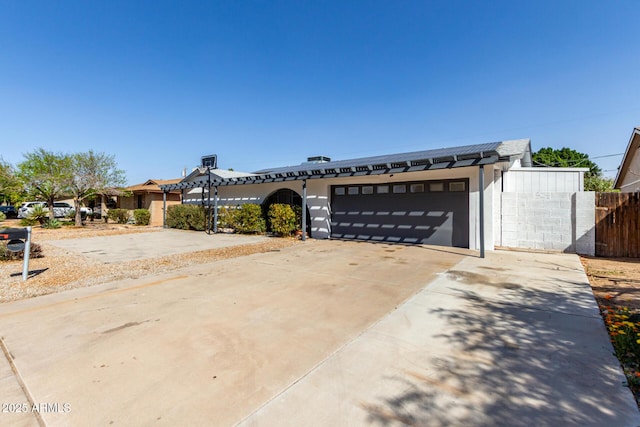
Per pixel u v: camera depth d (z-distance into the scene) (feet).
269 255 27.76
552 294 15.34
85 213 83.15
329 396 7.26
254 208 45.16
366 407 6.83
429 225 34.06
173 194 79.92
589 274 19.85
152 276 19.93
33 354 9.46
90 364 8.85
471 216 30.81
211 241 38.47
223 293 16.05
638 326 10.82
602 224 26.96
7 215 92.17
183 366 8.72
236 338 10.57
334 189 41.73
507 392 7.32
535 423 6.23
